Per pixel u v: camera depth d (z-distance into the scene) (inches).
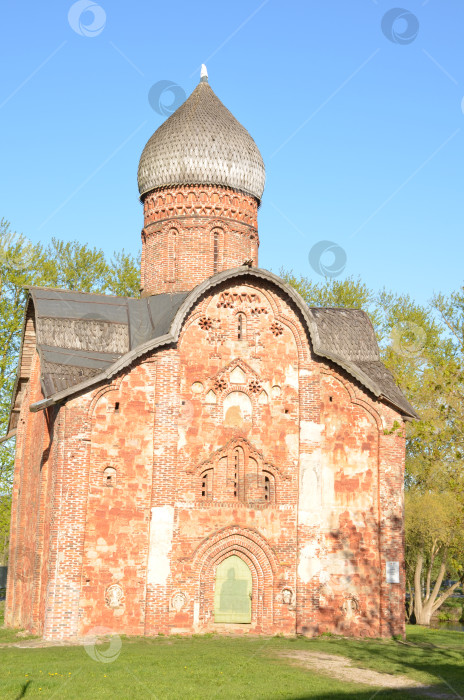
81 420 1066.7
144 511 1074.1
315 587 1103.6
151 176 1354.6
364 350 1256.8
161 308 1250.6
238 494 1117.1
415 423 920.3
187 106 1386.6
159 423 1098.1
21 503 1334.9
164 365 1117.1
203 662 840.3
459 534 1428.4
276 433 1146.7
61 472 1044.5
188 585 1071.6
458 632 1269.7
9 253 1680.6
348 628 1105.4
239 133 1366.9
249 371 1154.0
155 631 1042.1
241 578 1106.1
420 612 1584.6
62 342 1135.6
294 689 722.2
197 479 1103.6
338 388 1178.6
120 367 1082.1
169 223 1325.0
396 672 841.5
